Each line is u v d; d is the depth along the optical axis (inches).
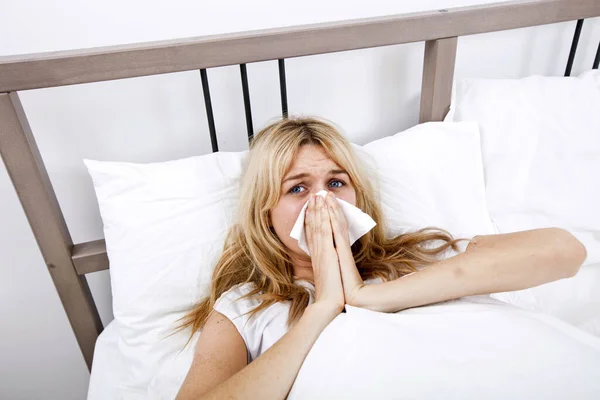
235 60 32.7
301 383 23.1
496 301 29.0
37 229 31.7
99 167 32.7
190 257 33.5
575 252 27.4
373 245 35.1
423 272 27.9
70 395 48.1
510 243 28.4
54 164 36.1
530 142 39.8
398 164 38.7
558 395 21.3
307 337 25.3
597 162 38.7
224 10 35.4
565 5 39.2
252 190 32.1
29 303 41.2
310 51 34.3
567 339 23.8
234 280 33.3
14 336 42.4
